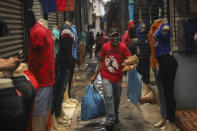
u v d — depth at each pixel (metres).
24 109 2.34
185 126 4.21
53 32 5.11
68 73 5.39
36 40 3.45
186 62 5.12
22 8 4.54
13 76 2.49
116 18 16.73
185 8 5.24
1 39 3.50
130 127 4.83
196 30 5.04
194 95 5.14
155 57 4.60
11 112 2.17
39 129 3.55
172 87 4.32
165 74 4.27
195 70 5.10
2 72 2.46
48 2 5.34
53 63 3.72
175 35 5.51
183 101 5.14
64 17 8.13
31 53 3.55
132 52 7.26
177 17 5.46
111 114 4.52
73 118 5.47
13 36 4.05
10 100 2.18
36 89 2.74
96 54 19.44
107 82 4.63
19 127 2.29
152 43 4.62
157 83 4.72
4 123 2.16
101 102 4.98
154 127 4.80
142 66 6.50
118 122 5.13
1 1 3.61
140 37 6.30
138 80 4.99
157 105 6.26
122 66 4.73
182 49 5.26
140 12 6.67
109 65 4.64
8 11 3.88
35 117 3.53
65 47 5.16
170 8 5.43
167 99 4.36
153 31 4.61
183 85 5.12
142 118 5.35
